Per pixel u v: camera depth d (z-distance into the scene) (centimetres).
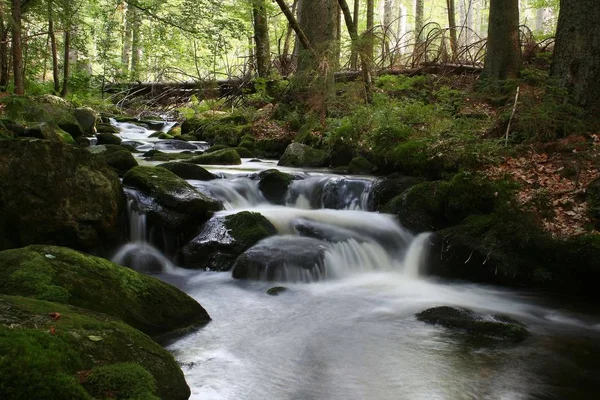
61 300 418
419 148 905
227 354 452
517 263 669
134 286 480
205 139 1462
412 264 727
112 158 891
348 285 656
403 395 393
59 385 257
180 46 1934
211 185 862
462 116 1066
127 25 1959
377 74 1551
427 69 1543
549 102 879
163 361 336
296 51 1753
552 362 455
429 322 536
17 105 1088
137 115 1855
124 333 338
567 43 923
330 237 729
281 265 646
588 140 833
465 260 694
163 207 724
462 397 392
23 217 592
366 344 485
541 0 2058
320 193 914
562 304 617
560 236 656
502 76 1207
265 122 1427
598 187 692
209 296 598
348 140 1110
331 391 397
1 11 1249
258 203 900
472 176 766
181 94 1870
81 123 1366
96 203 644
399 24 3309
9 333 278
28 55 1764
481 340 497
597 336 521
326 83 1272
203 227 728
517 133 881
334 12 1540
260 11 1648
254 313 553
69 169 628
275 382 407
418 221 766
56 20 1576
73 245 627
